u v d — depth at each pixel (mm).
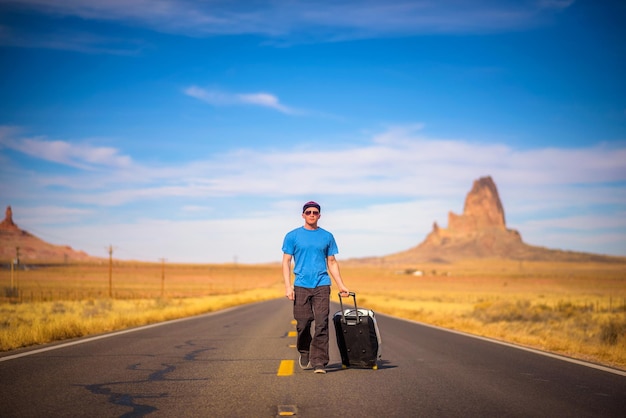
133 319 20766
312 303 8578
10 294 64375
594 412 6078
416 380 8047
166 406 6203
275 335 15617
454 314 32688
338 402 6469
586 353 12641
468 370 9141
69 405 6195
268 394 6926
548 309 39812
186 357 10523
